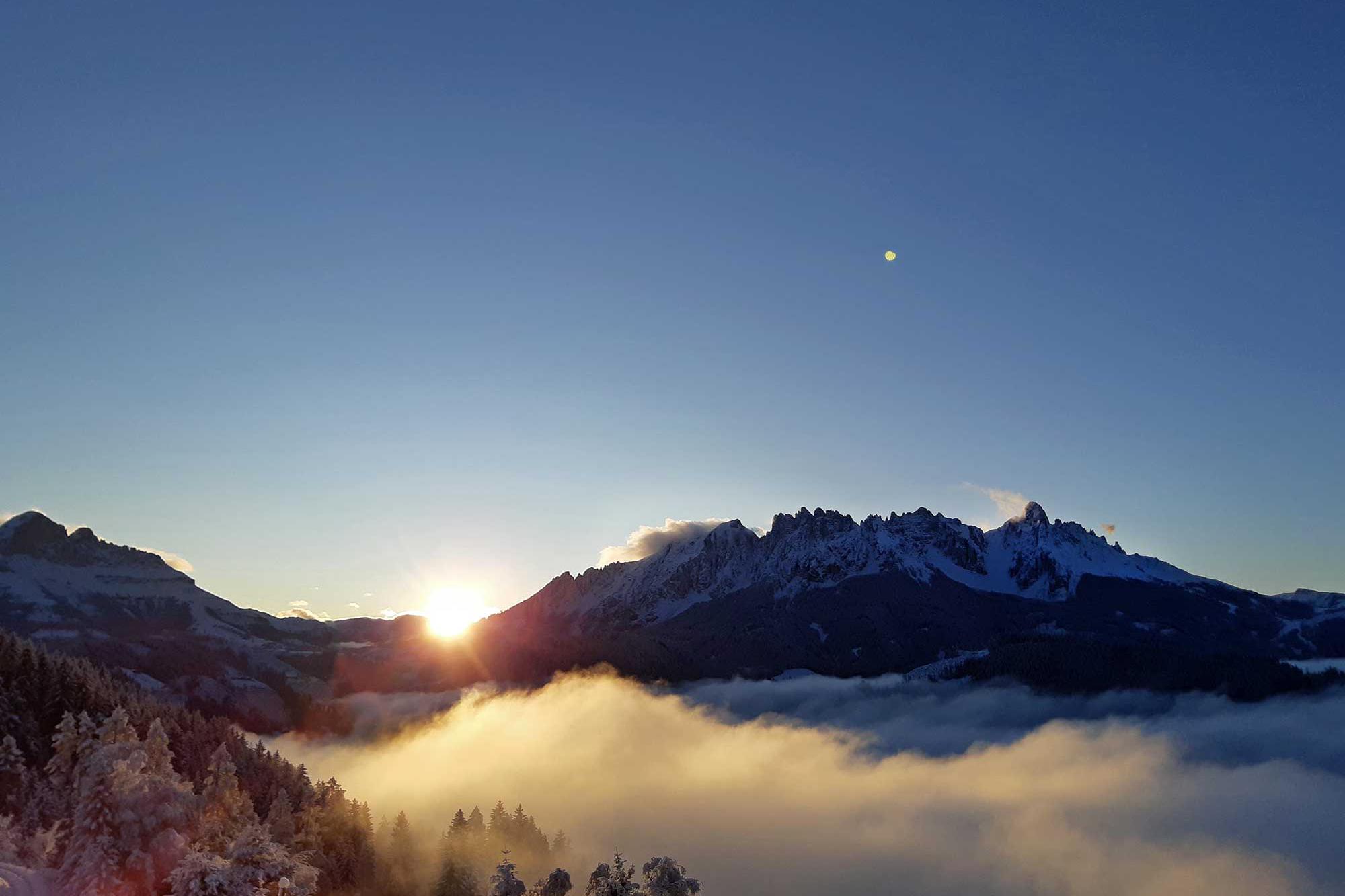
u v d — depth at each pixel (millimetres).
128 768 71312
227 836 97500
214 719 184000
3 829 88938
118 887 67000
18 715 147000
